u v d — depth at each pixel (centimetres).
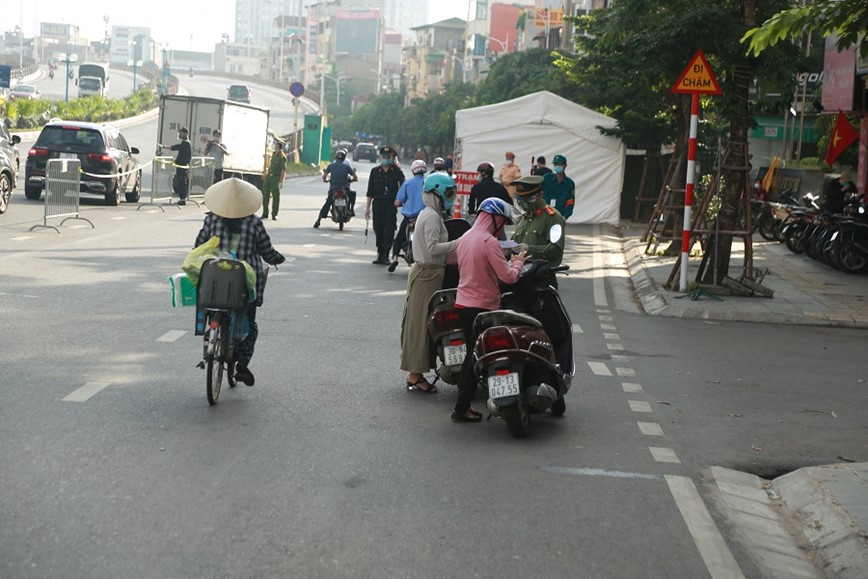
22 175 3919
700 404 987
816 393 1063
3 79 4794
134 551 539
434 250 943
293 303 1427
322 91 10962
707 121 3325
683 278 1722
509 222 865
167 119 3991
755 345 1342
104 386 905
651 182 3497
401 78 18312
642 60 2102
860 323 1545
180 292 871
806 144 4325
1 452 702
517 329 819
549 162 3253
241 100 11975
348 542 570
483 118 3241
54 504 604
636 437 850
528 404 820
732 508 688
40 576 499
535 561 558
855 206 2261
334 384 976
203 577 509
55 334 1115
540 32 10319
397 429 830
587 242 2719
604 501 675
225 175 4100
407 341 957
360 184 4947
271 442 765
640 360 1196
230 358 891
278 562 534
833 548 612
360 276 1745
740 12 1981
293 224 2672
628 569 556
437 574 531
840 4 841
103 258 1747
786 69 1867
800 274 2117
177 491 641
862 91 2322
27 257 1695
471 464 742
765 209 2961
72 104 7931
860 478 733
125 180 2967
